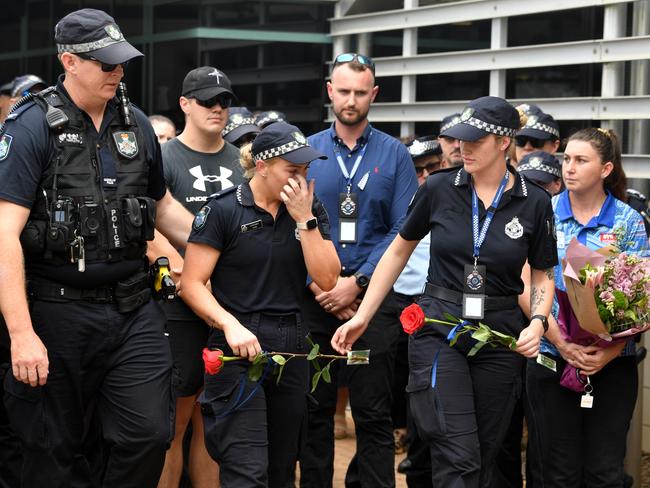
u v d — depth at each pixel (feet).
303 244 15.46
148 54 31.78
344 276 18.74
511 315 15.40
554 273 16.60
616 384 16.49
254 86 29.35
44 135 14.24
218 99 18.67
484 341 14.62
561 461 16.69
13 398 14.71
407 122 27.02
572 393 16.53
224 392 15.40
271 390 15.78
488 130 15.10
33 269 14.48
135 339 14.82
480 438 15.53
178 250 18.70
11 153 14.06
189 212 17.65
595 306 15.34
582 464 16.80
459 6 24.77
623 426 16.53
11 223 13.96
